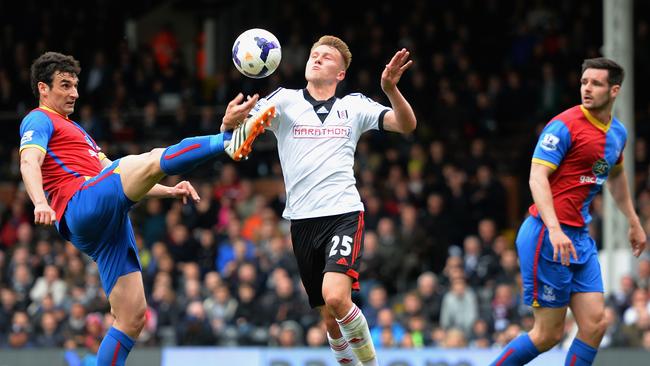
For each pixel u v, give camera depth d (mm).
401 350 41094
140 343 49125
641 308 45719
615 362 40406
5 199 71125
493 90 68000
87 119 70062
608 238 48906
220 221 60281
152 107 71125
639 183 60688
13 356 44469
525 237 25922
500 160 69625
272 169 69375
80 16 79938
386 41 72938
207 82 77562
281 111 25219
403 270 55312
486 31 73188
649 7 71562
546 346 26125
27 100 74188
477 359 40562
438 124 67688
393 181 61562
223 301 50938
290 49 72438
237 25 84312
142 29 85438
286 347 43406
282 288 50719
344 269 24391
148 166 23469
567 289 25547
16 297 54344
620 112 49906
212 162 68250
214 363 42031
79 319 50562
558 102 66688
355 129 25406
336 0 77000
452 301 49812
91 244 24641
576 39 69688
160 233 60750
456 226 59188
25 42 77375
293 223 25406
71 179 24562
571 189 25531
